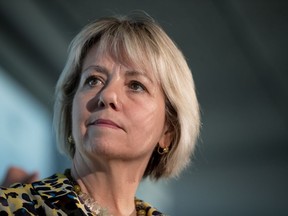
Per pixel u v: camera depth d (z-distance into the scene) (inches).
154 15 591.5
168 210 764.0
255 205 848.9
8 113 511.8
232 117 756.6
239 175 820.6
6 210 140.3
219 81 701.9
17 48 551.2
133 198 170.2
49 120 569.6
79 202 148.7
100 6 566.6
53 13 556.7
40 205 145.5
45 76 576.1
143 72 168.4
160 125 172.4
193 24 610.2
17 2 525.0
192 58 663.1
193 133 184.5
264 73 697.6
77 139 161.3
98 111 159.6
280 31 632.4
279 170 819.4
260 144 801.6
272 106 745.6
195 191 797.2
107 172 162.1
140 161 166.7
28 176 210.4
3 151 468.4
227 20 611.5
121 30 173.3
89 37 174.2
